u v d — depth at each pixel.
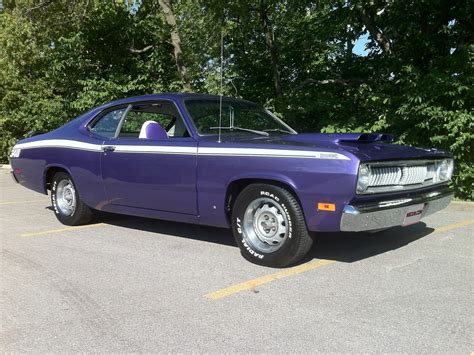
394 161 4.61
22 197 10.52
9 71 16.81
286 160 4.60
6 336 3.54
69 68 14.59
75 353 3.27
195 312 3.89
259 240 5.00
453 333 3.44
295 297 4.15
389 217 4.57
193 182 5.27
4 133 18.09
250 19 12.04
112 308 4.00
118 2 12.27
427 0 9.40
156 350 3.28
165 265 5.12
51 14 13.65
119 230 6.79
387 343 3.30
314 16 11.67
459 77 8.55
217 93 12.32
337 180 4.31
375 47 11.21
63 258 5.46
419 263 5.04
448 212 7.84
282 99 10.95
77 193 6.83
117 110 6.44
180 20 13.74
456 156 8.59
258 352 3.22
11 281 4.70
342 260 5.17
